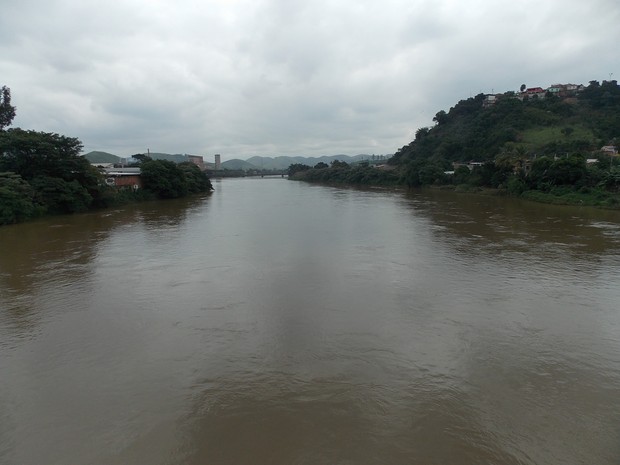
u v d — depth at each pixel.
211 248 23.64
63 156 40.94
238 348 11.03
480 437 7.55
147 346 11.26
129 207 48.41
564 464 6.90
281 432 7.73
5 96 51.97
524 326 12.32
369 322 12.61
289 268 18.88
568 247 22.52
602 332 11.95
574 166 44.88
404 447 7.31
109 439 7.61
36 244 24.98
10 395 9.07
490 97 111.31
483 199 50.94
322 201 55.59
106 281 17.19
